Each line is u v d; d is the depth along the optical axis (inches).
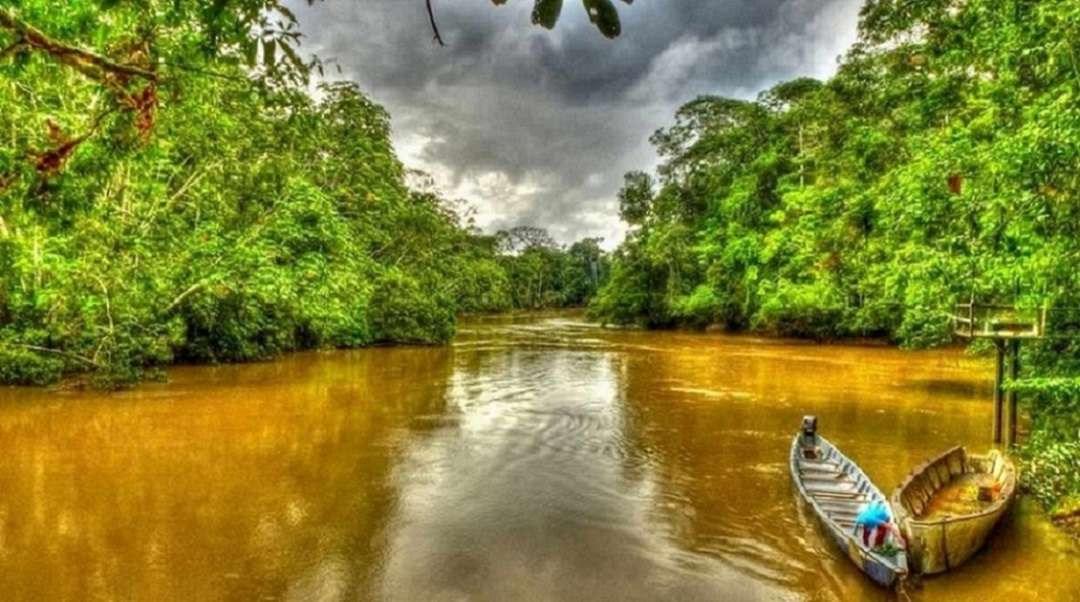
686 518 437.4
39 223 265.6
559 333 2021.4
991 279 514.6
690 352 1428.4
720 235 1950.1
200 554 372.5
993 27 515.2
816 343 1608.0
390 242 1747.0
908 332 948.6
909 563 337.1
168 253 950.4
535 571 358.9
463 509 449.4
